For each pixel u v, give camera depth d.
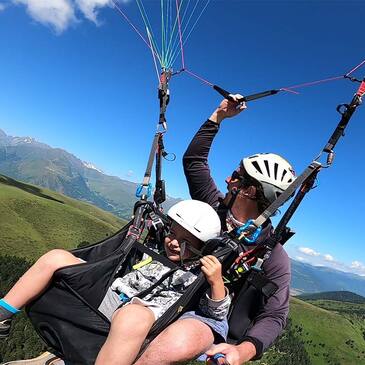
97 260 1.43
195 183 2.07
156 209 1.74
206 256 1.44
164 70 1.93
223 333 1.46
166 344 1.30
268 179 1.74
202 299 1.48
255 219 1.78
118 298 1.51
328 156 1.63
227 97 1.98
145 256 1.63
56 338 1.42
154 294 1.53
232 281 1.62
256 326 1.58
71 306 1.40
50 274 1.44
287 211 1.65
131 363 1.27
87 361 1.36
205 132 2.08
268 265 1.66
